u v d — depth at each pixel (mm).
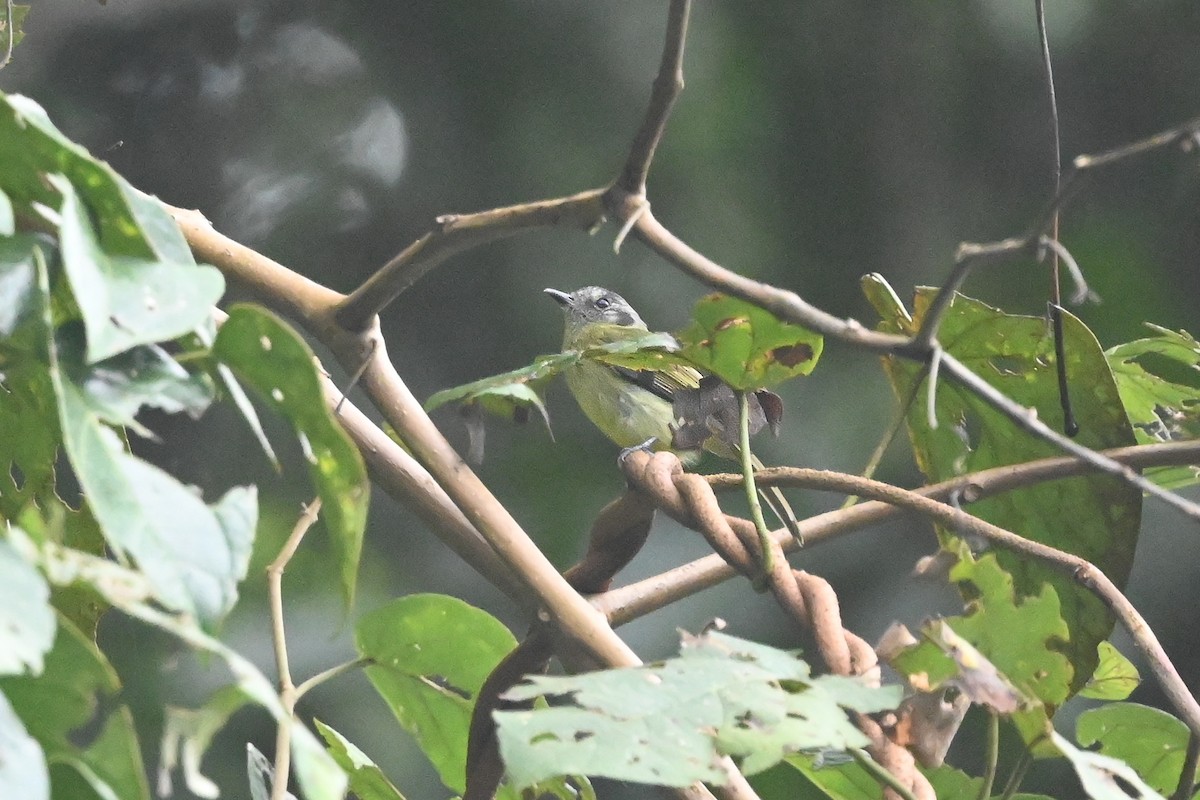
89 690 2111
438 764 4141
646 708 2641
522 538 3543
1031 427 2955
